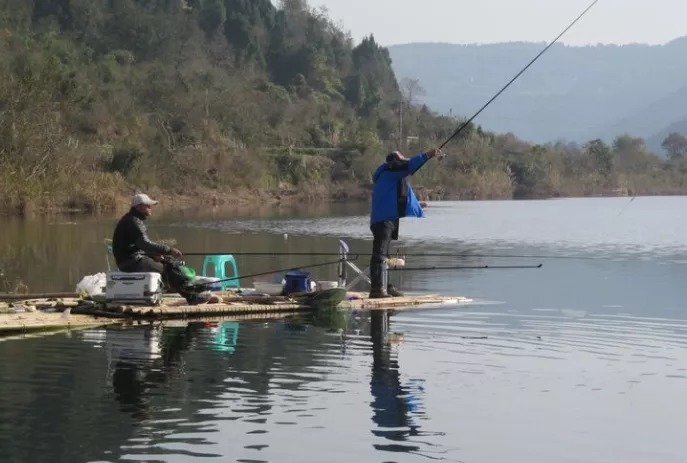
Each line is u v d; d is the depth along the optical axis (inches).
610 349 485.7
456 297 682.2
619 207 2910.9
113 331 523.2
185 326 543.8
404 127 4886.8
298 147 3961.6
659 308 637.9
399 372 422.0
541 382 407.8
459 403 370.3
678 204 3260.3
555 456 311.3
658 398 383.2
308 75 5777.6
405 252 1162.0
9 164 1990.7
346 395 378.6
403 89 7219.5
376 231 657.6
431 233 1561.3
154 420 339.0
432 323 564.4
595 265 978.1
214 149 3181.6
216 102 3577.8
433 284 788.0
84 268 879.1
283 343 490.6
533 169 4345.5
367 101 5787.4
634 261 1039.0
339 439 322.0
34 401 362.3
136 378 402.6
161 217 2033.7
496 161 4276.6
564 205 3093.0
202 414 347.9
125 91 3233.3
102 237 1286.9
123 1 5098.4
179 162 3002.0
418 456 308.0
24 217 1827.0
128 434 322.7
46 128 2144.4
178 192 2928.2
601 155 4675.2
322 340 502.0
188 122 3331.7
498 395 383.9
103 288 612.1
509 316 595.8
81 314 563.8
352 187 3614.7
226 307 586.9
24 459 296.8
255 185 3272.6
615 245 1307.8
